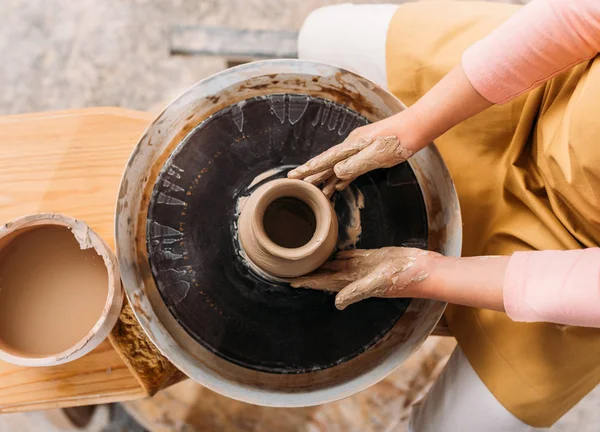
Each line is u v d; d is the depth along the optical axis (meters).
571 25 0.77
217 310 0.82
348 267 0.82
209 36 1.06
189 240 0.84
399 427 1.27
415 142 0.84
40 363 0.78
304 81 0.88
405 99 1.00
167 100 1.48
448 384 1.00
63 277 0.85
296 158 0.87
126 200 0.82
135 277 0.82
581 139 0.78
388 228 0.86
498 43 0.82
